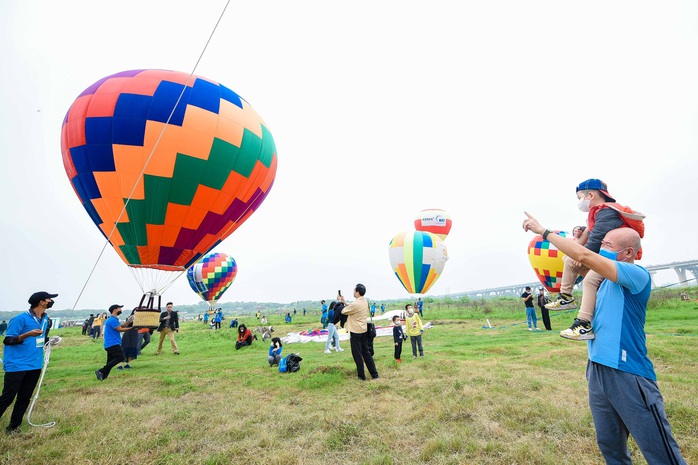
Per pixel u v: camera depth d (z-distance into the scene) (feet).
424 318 82.02
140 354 43.45
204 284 120.98
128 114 32.53
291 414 17.15
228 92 38.65
